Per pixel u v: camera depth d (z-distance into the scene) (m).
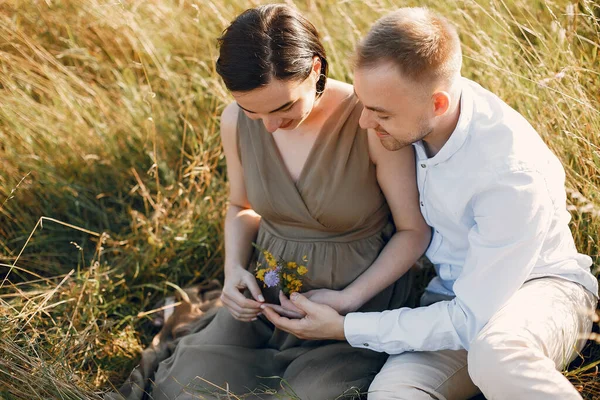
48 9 3.78
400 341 2.07
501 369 1.80
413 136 1.97
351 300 2.21
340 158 2.14
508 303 2.01
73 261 3.15
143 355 2.55
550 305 1.99
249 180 2.29
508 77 2.87
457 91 1.98
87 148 3.45
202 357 2.34
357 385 2.19
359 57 1.91
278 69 1.88
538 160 1.99
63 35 3.85
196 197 3.19
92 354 2.57
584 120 2.60
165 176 3.30
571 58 2.78
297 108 1.98
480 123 2.02
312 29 1.99
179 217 3.17
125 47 3.77
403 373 2.03
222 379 2.28
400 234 2.27
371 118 1.96
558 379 1.78
